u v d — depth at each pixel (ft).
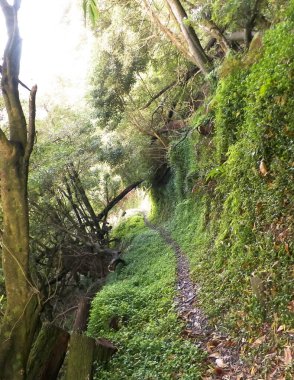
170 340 23.36
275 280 17.70
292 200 18.90
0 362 15.29
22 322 15.40
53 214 58.29
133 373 20.85
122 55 61.11
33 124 15.65
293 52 20.01
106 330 32.53
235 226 24.08
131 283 43.91
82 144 64.44
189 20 35.17
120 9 56.44
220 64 36.65
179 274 36.96
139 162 77.00
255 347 16.67
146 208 100.68
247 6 28.53
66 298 62.44
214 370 17.47
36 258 54.03
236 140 30.14
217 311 22.77
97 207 81.87
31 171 51.37
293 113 19.43
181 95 59.93
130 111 69.15
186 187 56.44
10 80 15.64
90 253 61.05
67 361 20.16
